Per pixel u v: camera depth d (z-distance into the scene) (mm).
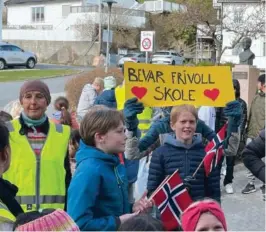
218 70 4832
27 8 59031
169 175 4324
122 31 48562
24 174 4266
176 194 4129
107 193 3486
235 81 8672
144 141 4855
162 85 4812
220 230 3074
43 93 4398
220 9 35000
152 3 51188
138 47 49344
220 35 33062
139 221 2723
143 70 4773
